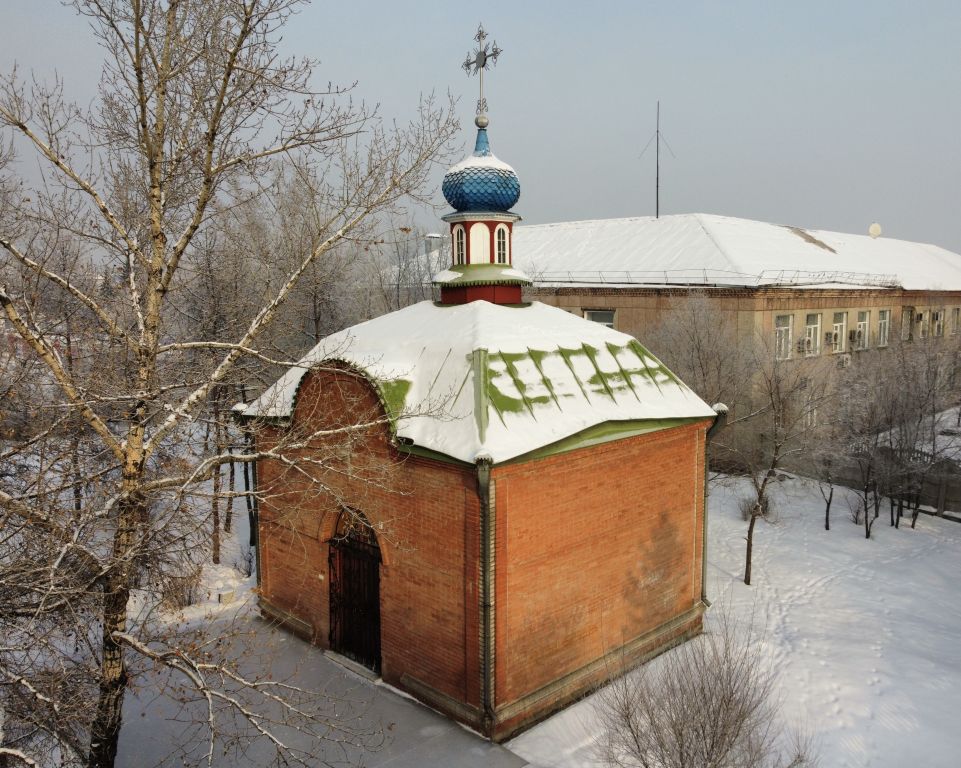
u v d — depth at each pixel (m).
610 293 33.03
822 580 18.38
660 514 13.88
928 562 19.91
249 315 18.78
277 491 14.66
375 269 32.75
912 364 27.78
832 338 34.81
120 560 8.31
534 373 12.48
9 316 8.23
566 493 11.96
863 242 47.53
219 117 8.87
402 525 12.13
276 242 20.70
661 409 13.60
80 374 10.30
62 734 8.49
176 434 11.33
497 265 15.16
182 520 10.02
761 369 22.28
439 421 11.60
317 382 13.02
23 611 8.56
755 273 30.77
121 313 10.52
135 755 10.98
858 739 11.34
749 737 8.91
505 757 10.77
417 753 10.87
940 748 11.10
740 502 23.80
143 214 10.05
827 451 22.17
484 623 10.90
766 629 15.41
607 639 12.96
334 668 13.45
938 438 28.83
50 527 8.43
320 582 14.06
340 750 11.01
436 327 13.76
